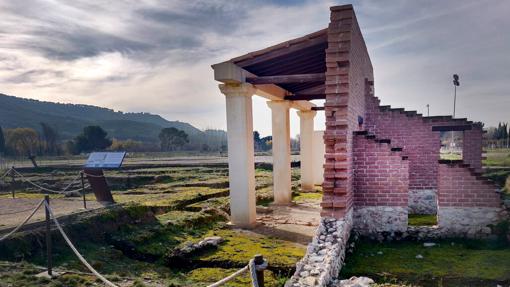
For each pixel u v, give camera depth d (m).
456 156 22.00
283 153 12.90
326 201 7.04
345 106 7.27
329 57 7.46
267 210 11.69
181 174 22.39
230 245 7.74
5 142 48.72
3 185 19.70
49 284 5.36
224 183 17.66
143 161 35.22
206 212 10.45
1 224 7.55
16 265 6.03
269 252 7.14
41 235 7.01
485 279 5.66
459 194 7.78
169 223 9.02
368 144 8.08
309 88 14.48
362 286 5.30
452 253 6.95
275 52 8.77
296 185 17.02
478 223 7.70
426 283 5.67
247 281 5.94
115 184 20.67
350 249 7.12
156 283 5.82
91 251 7.23
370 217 8.09
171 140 67.31
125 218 8.76
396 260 6.66
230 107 9.47
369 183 8.10
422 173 11.17
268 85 11.06
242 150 9.41
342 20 7.49
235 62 8.99
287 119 13.01
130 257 7.45
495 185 7.64
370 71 13.03
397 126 11.31
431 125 11.14
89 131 57.16
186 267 6.91
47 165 29.64
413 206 11.20
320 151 19.03
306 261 5.71
